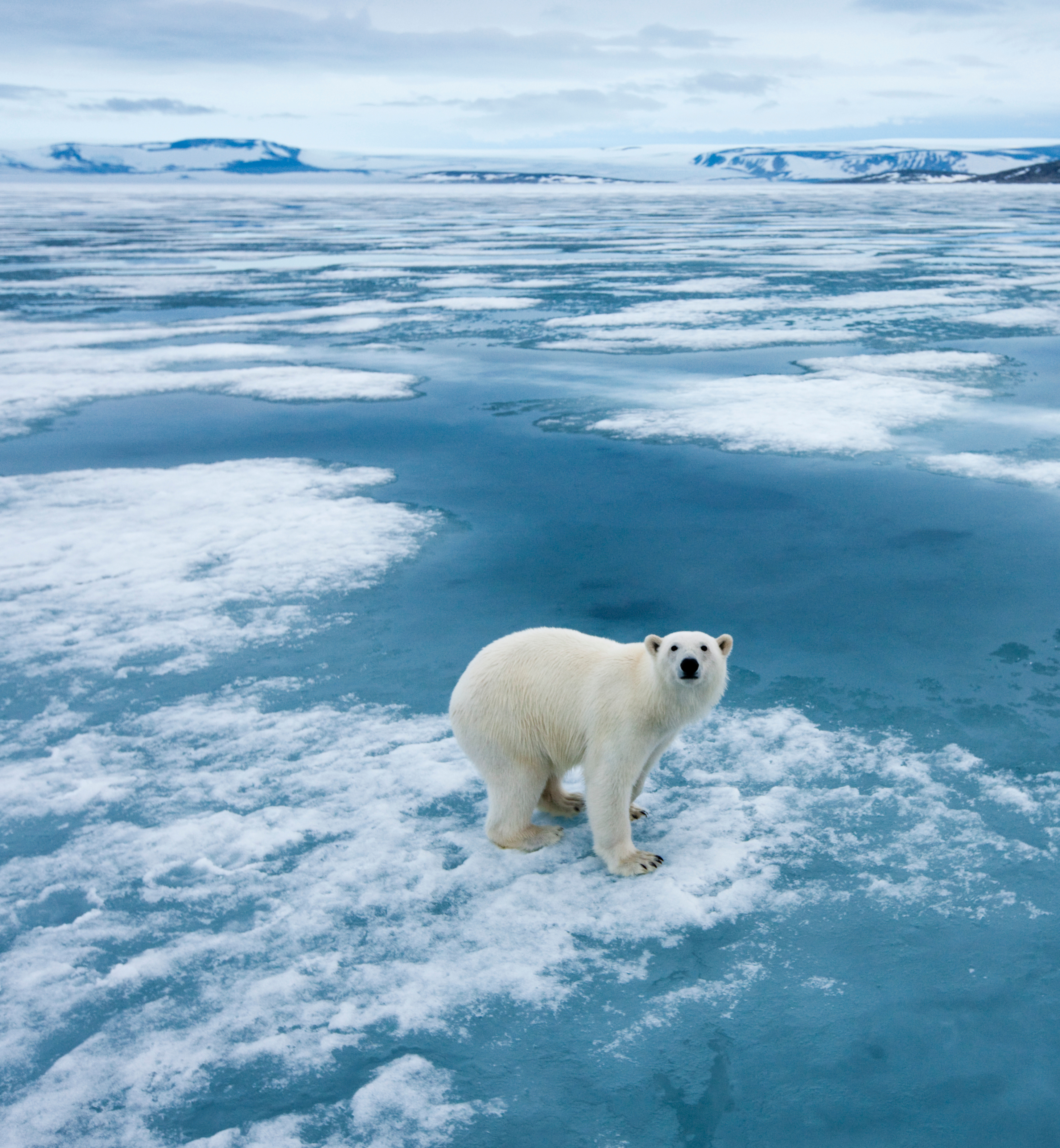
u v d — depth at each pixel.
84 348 20.23
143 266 38.84
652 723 3.84
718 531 8.82
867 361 17.00
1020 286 27.70
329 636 6.69
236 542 8.66
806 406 13.72
